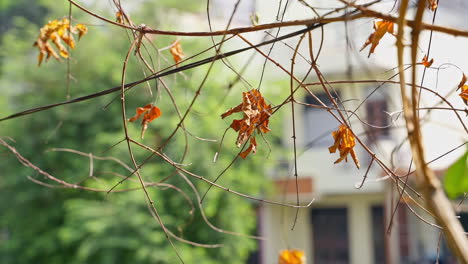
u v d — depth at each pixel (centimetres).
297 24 178
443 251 1267
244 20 251
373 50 195
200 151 1012
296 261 256
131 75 1063
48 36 240
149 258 1027
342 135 192
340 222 1571
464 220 791
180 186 1041
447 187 110
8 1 1366
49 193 1114
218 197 1073
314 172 1445
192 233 1091
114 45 1088
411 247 1270
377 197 1534
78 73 1127
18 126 1119
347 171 1427
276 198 1329
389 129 204
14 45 1193
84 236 1048
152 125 1013
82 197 1102
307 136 1454
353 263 1551
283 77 1054
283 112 1070
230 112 193
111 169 1038
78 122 1116
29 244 1163
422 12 128
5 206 1148
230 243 1095
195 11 919
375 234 1545
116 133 1067
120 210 1010
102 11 948
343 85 580
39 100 1135
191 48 915
